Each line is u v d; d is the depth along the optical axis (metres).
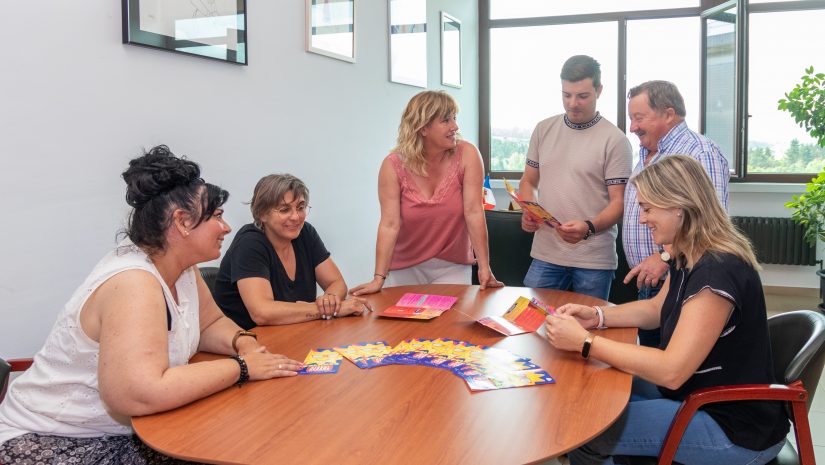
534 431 1.13
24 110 1.81
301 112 3.18
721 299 1.44
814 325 1.62
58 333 1.33
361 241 3.92
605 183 2.73
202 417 1.20
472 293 2.28
